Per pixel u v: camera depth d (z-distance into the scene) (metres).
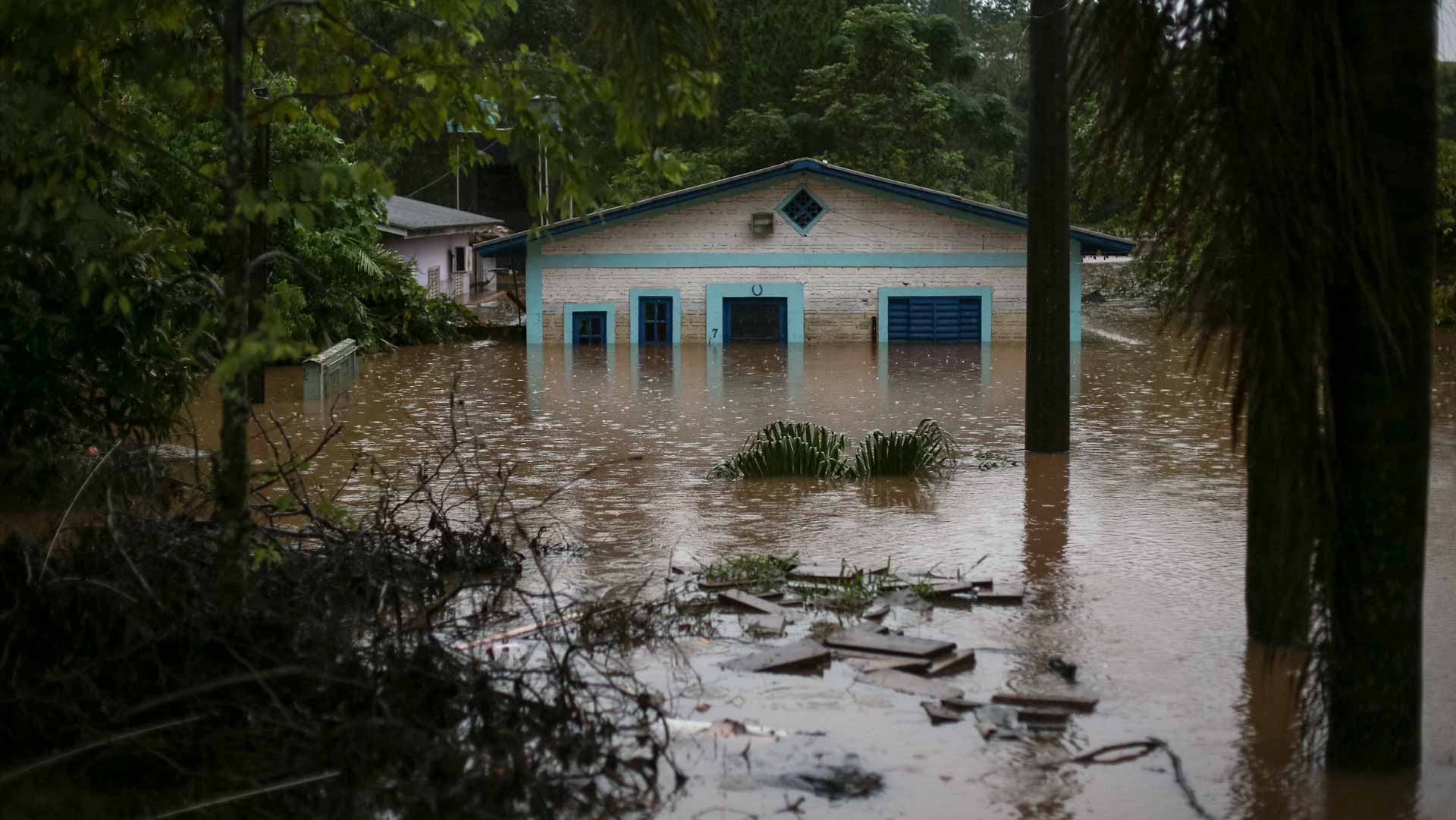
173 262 6.40
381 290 29.03
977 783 5.11
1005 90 55.03
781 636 6.98
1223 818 4.79
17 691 5.34
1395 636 5.07
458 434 15.41
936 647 6.65
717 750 5.41
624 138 6.43
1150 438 14.80
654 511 10.49
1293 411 4.86
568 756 5.14
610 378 23.02
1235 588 7.96
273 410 17.55
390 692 5.31
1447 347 23.02
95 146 7.16
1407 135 4.80
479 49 6.88
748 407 18.59
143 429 10.72
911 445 12.34
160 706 5.29
